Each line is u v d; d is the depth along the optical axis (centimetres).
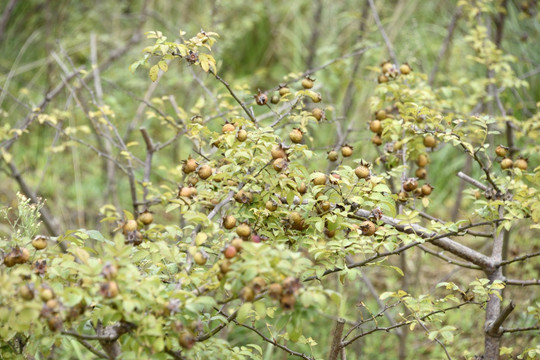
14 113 554
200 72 491
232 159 204
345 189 241
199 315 174
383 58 485
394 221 227
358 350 373
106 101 397
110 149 429
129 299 154
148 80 507
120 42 574
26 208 211
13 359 181
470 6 396
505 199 242
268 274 160
